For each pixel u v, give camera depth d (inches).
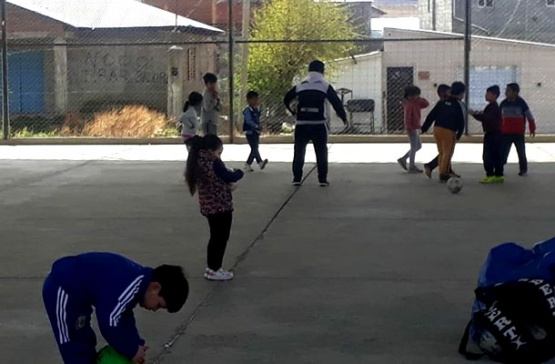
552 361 216.7
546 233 390.3
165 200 498.6
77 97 1192.2
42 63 1166.3
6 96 873.5
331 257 348.2
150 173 624.4
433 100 1166.3
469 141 832.9
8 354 237.0
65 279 174.4
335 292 295.9
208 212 308.0
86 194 525.7
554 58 1155.3
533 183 552.7
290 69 1126.4
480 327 225.3
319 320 265.0
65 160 717.9
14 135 912.3
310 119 541.3
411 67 1167.6
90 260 176.4
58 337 175.2
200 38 1259.8
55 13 1192.2
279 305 281.3
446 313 270.2
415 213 445.4
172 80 1180.5
